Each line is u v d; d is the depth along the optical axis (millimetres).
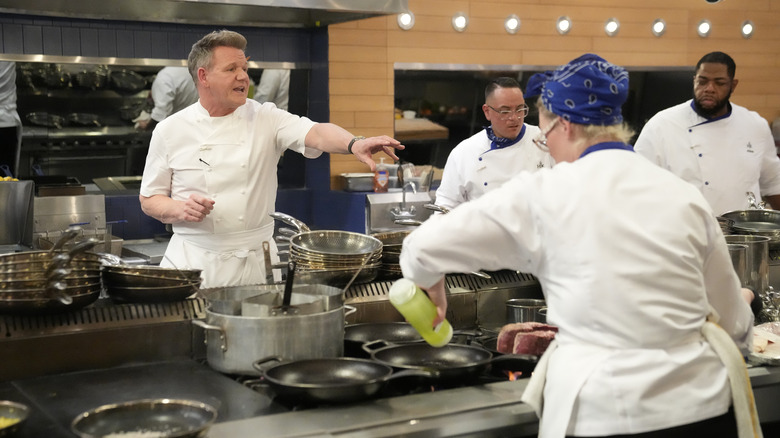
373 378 1928
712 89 4098
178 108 5160
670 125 4293
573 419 1703
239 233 3236
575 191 1685
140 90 5027
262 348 2029
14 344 2090
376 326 2438
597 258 1656
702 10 6605
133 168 5121
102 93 4930
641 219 1674
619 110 1779
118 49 4922
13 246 4402
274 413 1834
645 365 1669
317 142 3195
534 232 1718
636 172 1721
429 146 5926
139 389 2002
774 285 3311
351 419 1755
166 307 2320
